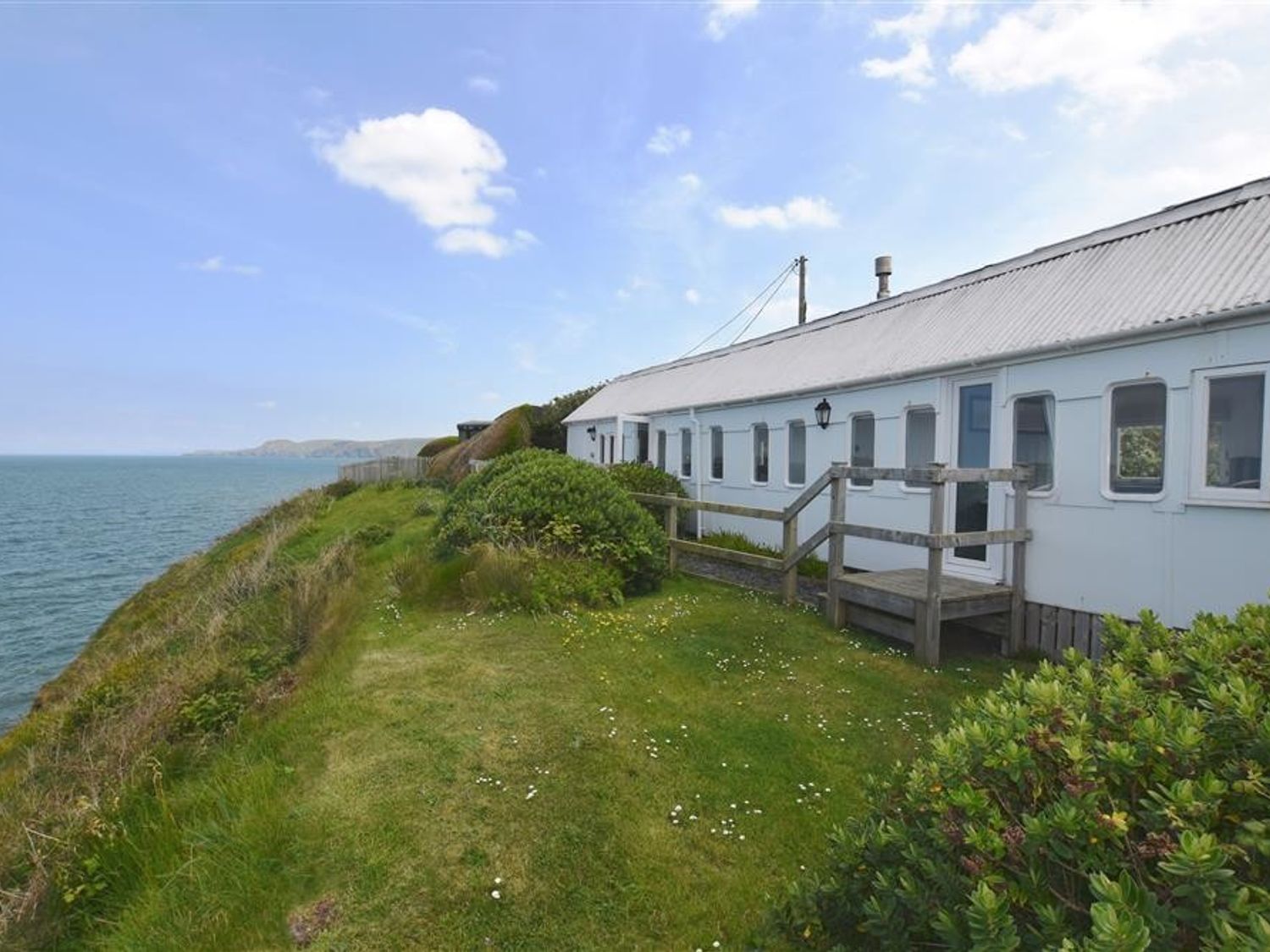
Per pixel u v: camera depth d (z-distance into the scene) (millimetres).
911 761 4258
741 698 5199
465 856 3262
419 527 12984
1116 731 2061
